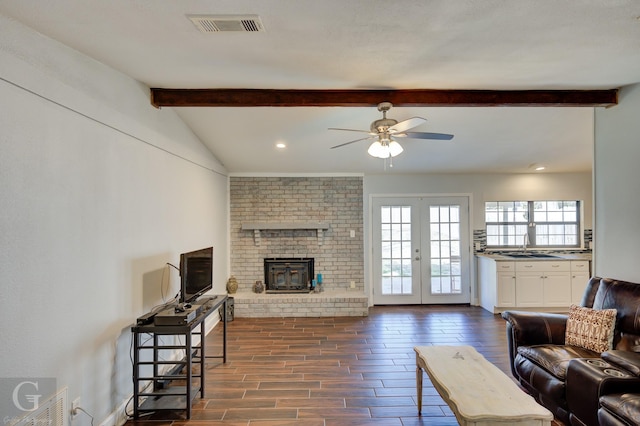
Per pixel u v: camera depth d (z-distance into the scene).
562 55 2.39
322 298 5.43
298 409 2.78
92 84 2.33
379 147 3.20
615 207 3.19
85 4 1.69
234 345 4.20
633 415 1.85
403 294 6.16
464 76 2.79
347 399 2.93
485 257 5.82
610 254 3.25
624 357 2.19
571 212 6.12
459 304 6.14
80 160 2.22
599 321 2.78
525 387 3.01
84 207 2.25
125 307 2.73
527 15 1.85
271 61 2.48
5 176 1.69
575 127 4.20
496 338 4.39
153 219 3.20
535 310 5.49
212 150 4.88
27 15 1.75
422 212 6.17
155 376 2.86
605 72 2.72
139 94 2.93
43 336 1.91
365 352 3.96
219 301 3.45
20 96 1.78
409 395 2.99
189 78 2.83
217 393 3.03
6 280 1.69
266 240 5.95
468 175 6.15
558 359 2.64
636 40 2.16
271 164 5.52
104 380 2.45
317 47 2.25
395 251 6.17
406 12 1.82
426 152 5.01
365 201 6.15
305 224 5.85
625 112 3.08
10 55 1.72
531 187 6.12
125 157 2.74
